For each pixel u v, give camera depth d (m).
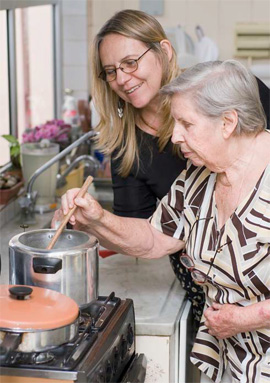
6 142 3.46
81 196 2.03
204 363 2.22
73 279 1.87
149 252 2.23
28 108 4.08
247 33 4.97
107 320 1.94
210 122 1.86
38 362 1.68
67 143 3.71
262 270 1.95
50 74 4.57
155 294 2.41
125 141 2.47
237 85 1.86
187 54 4.64
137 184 2.53
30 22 4.06
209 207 2.05
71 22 4.59
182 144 1.93
